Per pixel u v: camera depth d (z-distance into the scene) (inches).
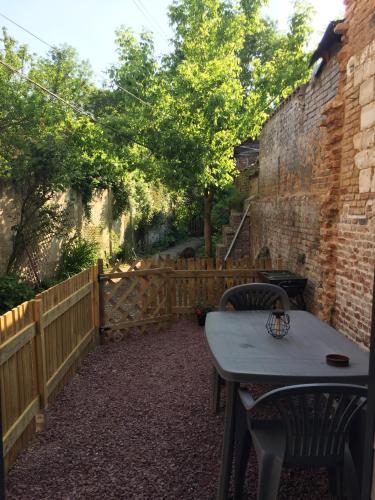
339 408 91.4
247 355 115.4
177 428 147.3
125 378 193.3
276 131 382.3
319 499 109.9
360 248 171.5
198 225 1086.4
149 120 501.4
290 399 90.6
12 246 384.8
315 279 240.2
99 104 594.2
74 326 201.0
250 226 563.8
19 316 134.3
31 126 374.6
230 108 500.1
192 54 577.9
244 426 111.0
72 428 147.1
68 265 486.3
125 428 147.3
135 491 112.7
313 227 246.4
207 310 278.7
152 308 270.1
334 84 220.7
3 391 119.1
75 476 119.2
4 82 364.2
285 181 343.9
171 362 213.5
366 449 64.5
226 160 531.2
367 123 163.9
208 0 616.7
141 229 825.5
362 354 117.6
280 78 621.6
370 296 162.2
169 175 505.4
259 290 178.1
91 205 576.4
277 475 92.0
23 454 130.4
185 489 113.9
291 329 142.9
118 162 542.6
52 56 431.5
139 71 508.4
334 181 196.5
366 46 163.8
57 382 169.9
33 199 390.9
